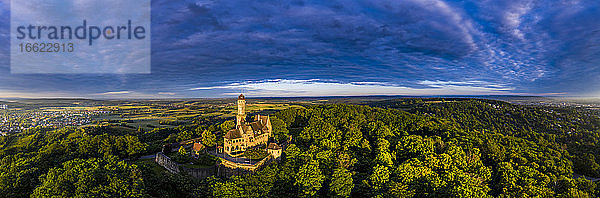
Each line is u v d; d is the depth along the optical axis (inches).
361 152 5836.6
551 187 4242.1
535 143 7819.9
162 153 5265.8
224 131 7140.8
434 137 6796.3
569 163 5989.2
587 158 6171.3
